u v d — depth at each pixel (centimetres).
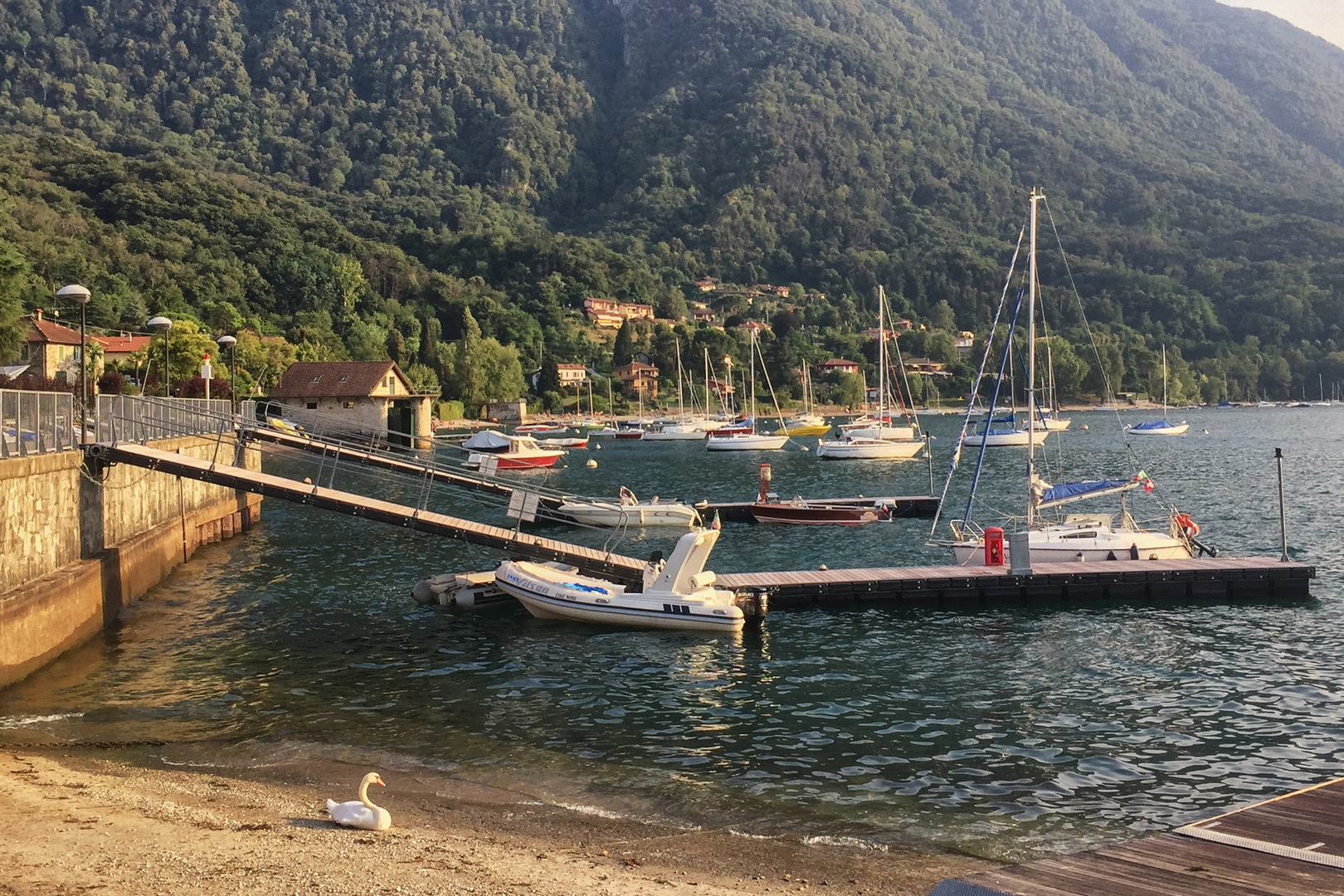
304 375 11519
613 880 1236
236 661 2439
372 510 3061
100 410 2869
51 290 13800
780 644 2642
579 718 2022
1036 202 4244
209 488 4406
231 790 1578
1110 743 1866
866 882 1278
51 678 2261
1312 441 12119
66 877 1145
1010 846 1412
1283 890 1111
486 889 1172
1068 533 3572
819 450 9812
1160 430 13950
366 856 1268
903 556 4109
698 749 1838
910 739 1891
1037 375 16338
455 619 2922
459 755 1798
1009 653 2538
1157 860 1208
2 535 2141
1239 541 4416
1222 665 2394
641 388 19538
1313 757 1783
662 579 2864
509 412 17912
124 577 2925
